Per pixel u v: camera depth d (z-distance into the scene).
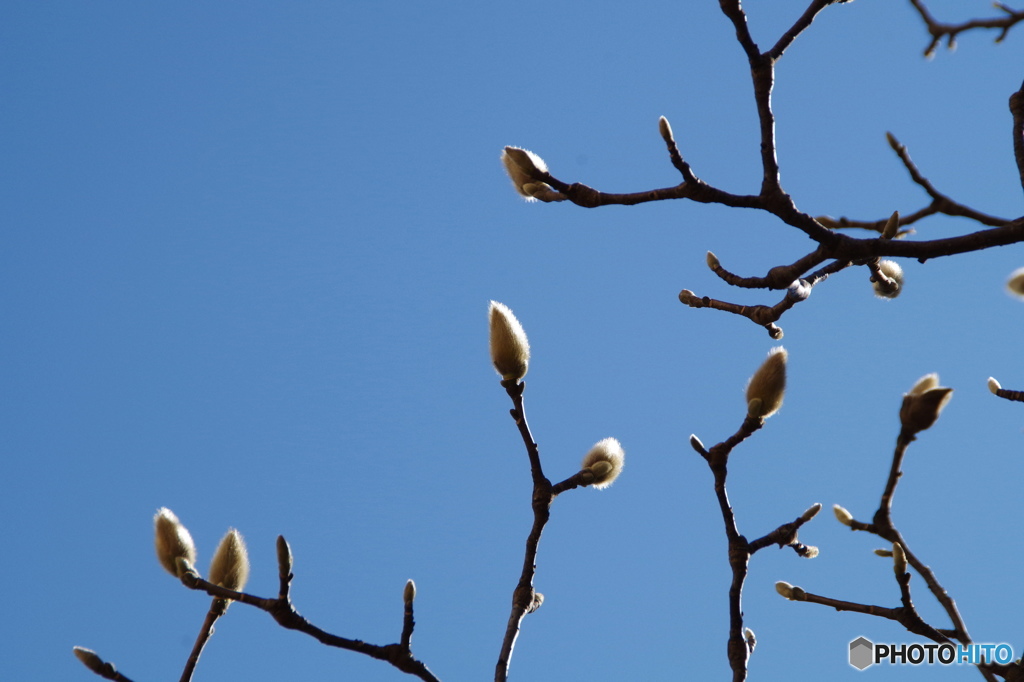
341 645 4.77
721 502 5.54
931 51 5.73
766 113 4.88
